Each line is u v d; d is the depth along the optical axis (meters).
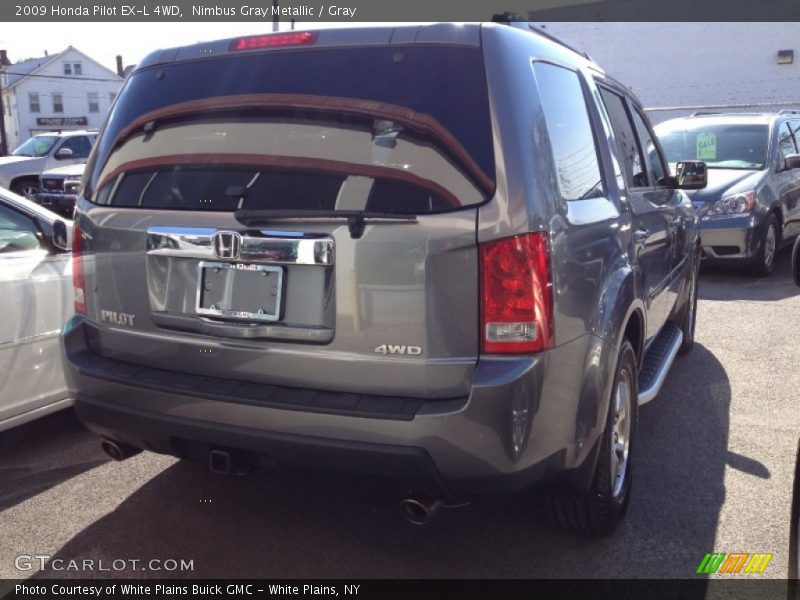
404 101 2.82
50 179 14.94
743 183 9.69
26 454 4.41
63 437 4.67
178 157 3.14
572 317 2.85
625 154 4.14
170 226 3.04
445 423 2.61
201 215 2.98
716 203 9.51
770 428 4.76
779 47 27.22
